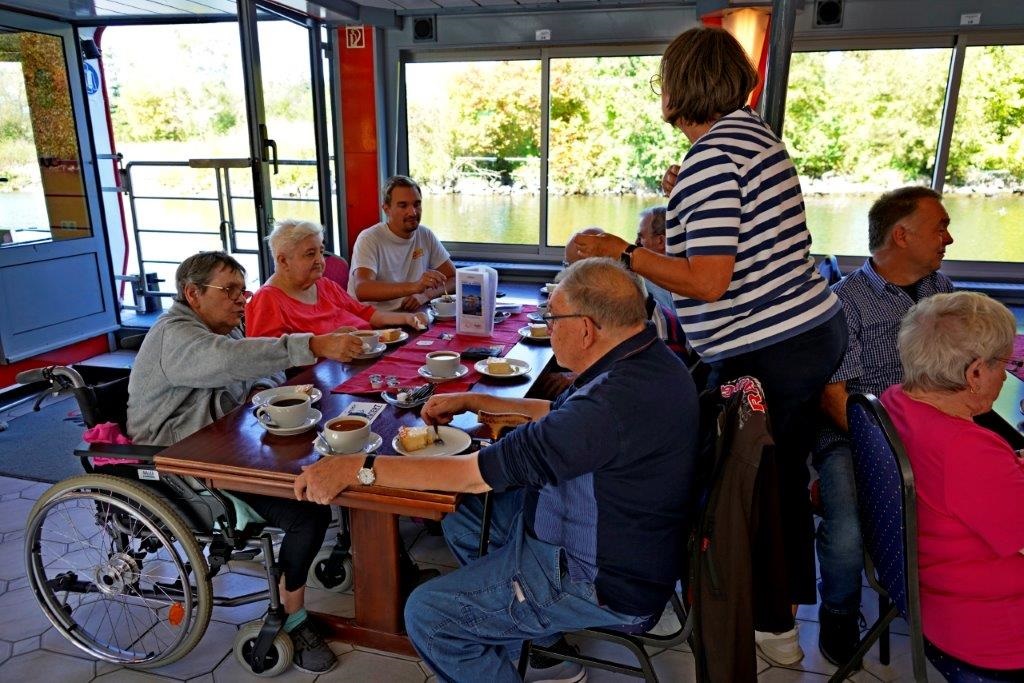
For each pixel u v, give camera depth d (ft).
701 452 4.45
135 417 5.99
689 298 5.01
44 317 12.82
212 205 18.76
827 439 6.23
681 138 13.73
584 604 4.31
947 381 4.11
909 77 12.41
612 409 3.98
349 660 5.94
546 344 7.67
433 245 11.14
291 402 5.39
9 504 8.59
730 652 4.01
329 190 14.75
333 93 14.37
